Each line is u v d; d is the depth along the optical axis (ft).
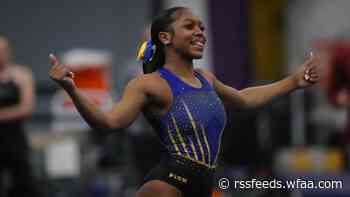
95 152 58.54
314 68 32.78
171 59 30.22
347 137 61.77
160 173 29.86
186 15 30.09
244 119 51.39
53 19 84.07
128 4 82.64
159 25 30.30
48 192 57.82
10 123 54.08
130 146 54.03
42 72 83.61
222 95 31.89
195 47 29.91
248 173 49.11
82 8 83.46
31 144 60.75
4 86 53.93
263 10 85.15
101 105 57.16
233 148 50.44
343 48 67.00
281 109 63.72
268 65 85.61
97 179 57.93
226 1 82.17
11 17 84.33
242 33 83.35
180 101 29.55
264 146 52.54
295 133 64.23
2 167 54.54
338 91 64.69
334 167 59.88
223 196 46.52
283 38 86.43
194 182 29.71
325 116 66.39
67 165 58.59
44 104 78.89
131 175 55.47
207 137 29.84
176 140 29.63
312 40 84.58
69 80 27.25
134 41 82.69
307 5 84.84
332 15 83.35
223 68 82.79
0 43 53.83
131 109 28.86
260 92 32.83
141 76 29.78
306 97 65.57
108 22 83.10
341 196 50.31
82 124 59.62
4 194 54.60
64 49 83.92
